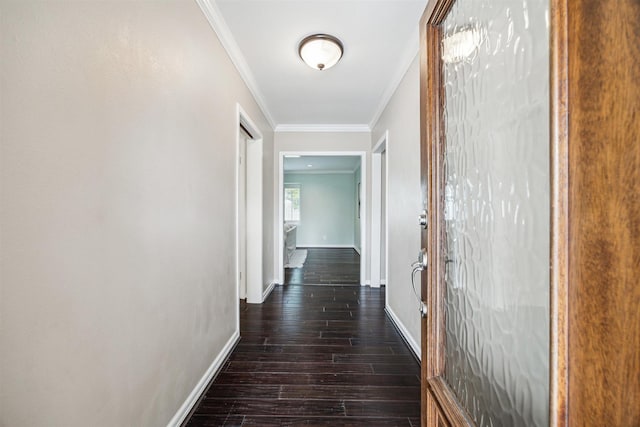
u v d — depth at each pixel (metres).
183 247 1.42
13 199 0.64
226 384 1.75
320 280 4.48
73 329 0.79
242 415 1.48
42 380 0.71
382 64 2.36
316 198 8.75
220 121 1.91
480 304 0.85
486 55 0.81
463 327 0.94
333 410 1.53
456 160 0.96
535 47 0.63
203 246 1.66
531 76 0.64
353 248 8.45
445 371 1.00
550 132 0.49
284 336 2.44
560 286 0.47
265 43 2.06
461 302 0.95
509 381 0.74
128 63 1.01
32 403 0.69
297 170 8.60
